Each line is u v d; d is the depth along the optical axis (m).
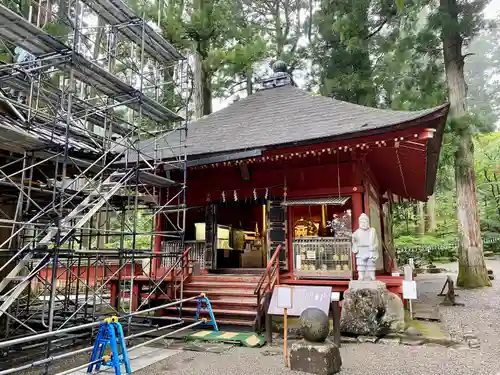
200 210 12.73
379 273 12.09
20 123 8.47
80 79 8.14
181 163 10.38
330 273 9.73
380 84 19.00
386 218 14.95
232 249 14.49
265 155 9.88
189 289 9.63
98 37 15.19
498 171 35.94
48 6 10.53
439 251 30.09
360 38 16.98
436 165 12.04
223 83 22.94
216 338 7.35
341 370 5.63
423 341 7.11
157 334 7.89
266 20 25.72
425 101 16.44
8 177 7.12
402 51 16.77
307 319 5.72
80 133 10.55
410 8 15.88
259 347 6.99
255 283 9.44
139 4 15.83
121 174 8.89
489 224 33.41
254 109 14.00
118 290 8.71
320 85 20.23
